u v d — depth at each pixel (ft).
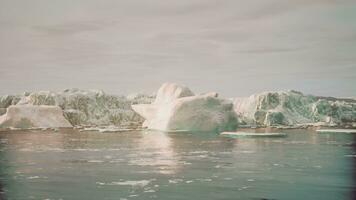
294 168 52.37
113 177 46.75
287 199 36.50
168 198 36.94
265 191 39.32
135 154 69.21
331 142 91.66
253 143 89.71
